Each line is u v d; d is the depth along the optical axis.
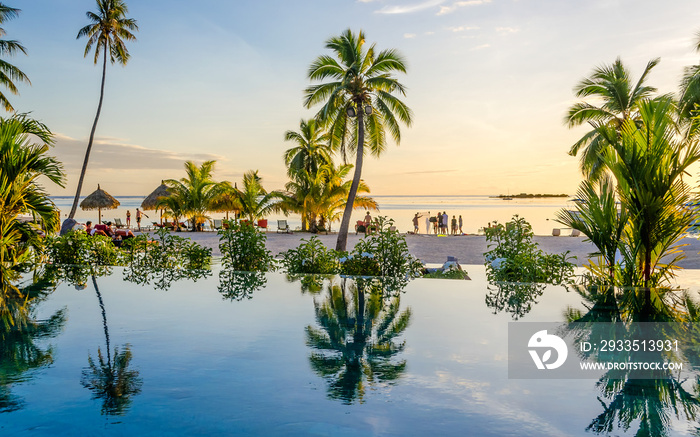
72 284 9.42
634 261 9.06
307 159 32.31
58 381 4.03
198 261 12.33
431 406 3.55
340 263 12.10
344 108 19.73
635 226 8.87
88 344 5.17
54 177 10.65
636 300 7.75
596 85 23.72
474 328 5.92
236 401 3.61
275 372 4.27
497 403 3.61
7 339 5.38
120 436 3.07
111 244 13.20
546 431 3.16
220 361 4.57
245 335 5.57
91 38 27.91
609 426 3.24
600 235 9.20
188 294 8.34
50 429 3.16
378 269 10.95
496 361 4.59
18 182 10.06
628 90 23.06
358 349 4.99
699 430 3.18
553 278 9.98
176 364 4.49
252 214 32.81
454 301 7.71
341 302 7.64
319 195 30.64
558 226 36.72
